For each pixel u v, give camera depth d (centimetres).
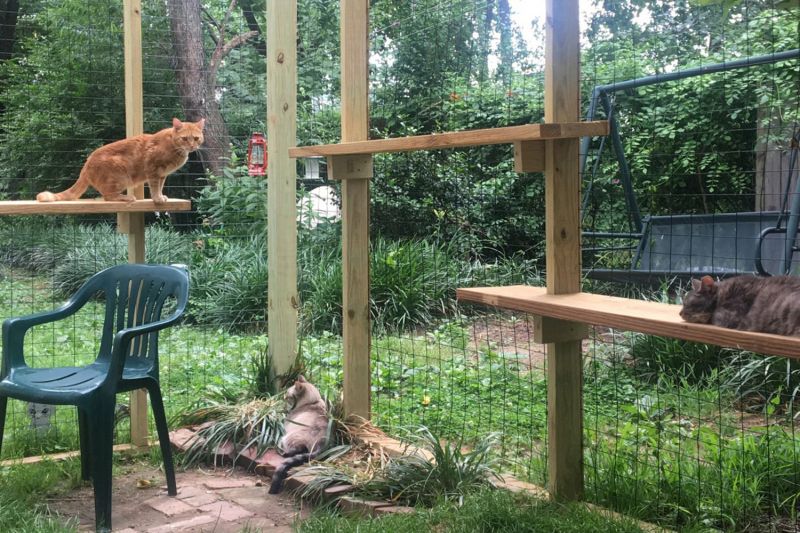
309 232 1003
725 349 584
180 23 1223
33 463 462
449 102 822
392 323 824
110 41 1102
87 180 527
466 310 855
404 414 552
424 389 610
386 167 888
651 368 611
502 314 844
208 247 1057
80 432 441
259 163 763
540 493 380
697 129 903
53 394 381
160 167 539
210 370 682
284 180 536
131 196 518
